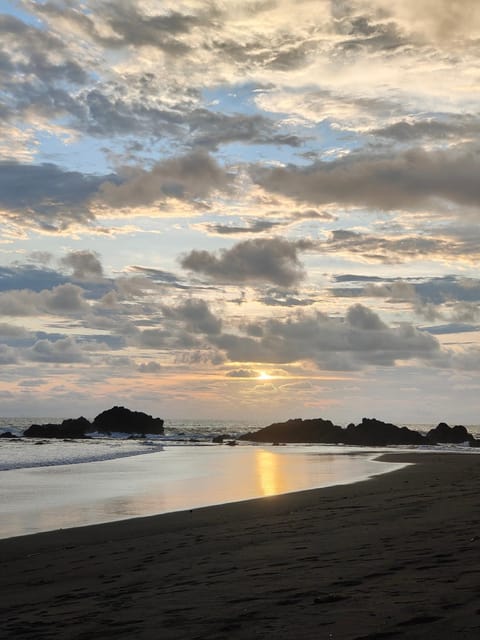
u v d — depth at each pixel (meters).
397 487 23.91
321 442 93.19
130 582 9.16
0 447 62.69
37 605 8.05
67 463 41.25
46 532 15.36
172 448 65.81
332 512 16.80
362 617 6.00
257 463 41.66
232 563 9.99
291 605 6.76
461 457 49.19
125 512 19.02
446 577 7.57
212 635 5.87
